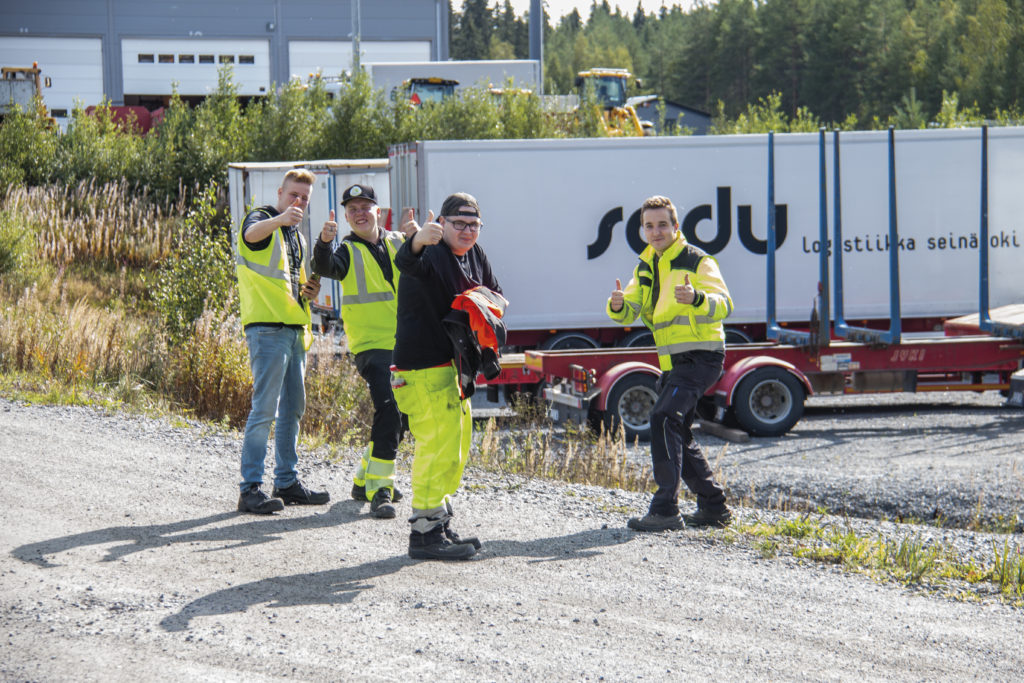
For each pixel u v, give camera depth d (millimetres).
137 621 7449
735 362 20438
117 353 18531
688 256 10930
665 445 10750
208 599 7980
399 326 9195
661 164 25062
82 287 29438
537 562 9500
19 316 19031
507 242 24750
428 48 85500
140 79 80312
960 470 16000
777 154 25391
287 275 10703
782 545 10570
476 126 42219
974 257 26109
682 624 8008
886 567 10008
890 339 20859
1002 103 115312
